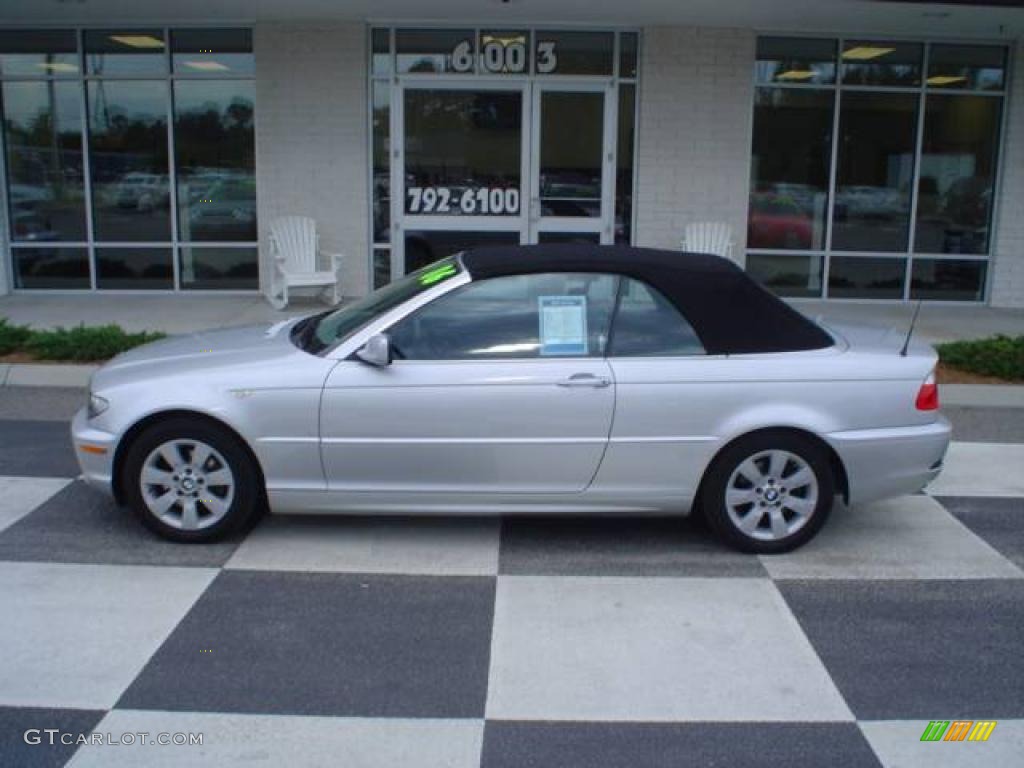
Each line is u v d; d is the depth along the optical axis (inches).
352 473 212.2
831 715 156.1
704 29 507.2
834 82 524.1
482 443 209.5
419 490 212.8
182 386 210.5
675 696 160.7
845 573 210.2
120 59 518.6
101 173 530.3
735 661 172.1
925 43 523.2
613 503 215.0
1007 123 530.3
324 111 510.3
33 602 189.5
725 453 213.6
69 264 538.9
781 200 534.3
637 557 216.8
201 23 511.2
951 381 361.1
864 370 213.2
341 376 208.7
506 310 213.9
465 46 508.1
